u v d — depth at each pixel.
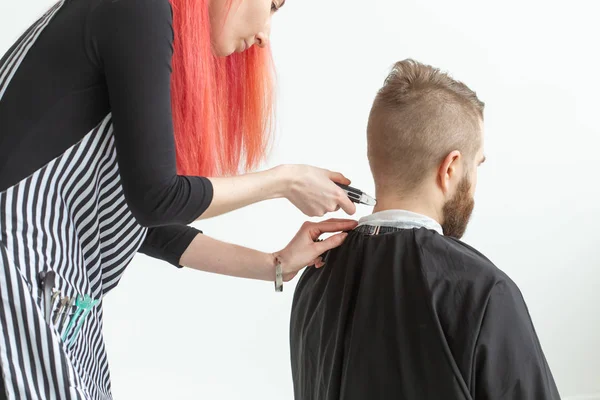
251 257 1.21
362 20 2.16
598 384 2.52
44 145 0.88
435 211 1.09
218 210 0.97
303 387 1.14
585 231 2.42
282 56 2.14
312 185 1.05
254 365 2.31
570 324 2.47
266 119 1.22
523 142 2.34
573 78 2.31
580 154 2.37
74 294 0.95
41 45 0.88
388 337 0.96
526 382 0.90
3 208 0.86
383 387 0.96
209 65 1.00
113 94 0.86
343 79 2.19
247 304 2.28
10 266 0.85
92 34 0.85
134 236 1.08
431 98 1.06
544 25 2.27
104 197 0.99
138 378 2.24
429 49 2.22
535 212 2.39
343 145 2.22
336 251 1.12
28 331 0.86
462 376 0.90
